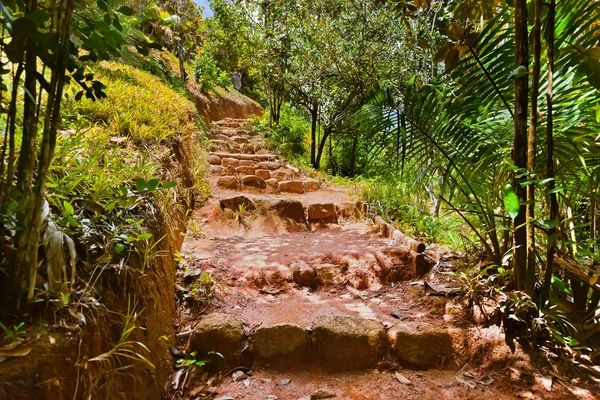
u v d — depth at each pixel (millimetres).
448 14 3045
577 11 1520
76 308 1046
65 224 1238
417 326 1768
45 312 995
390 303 2074
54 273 1036
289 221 3287
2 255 967
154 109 3227
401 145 1880
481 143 1815
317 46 5934
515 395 1457
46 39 838
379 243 2836
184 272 2035
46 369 877
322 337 1689
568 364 1532
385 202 3393
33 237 949
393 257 2414
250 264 2383
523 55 1511
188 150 3660
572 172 1668
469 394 1477
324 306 2035
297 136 7535
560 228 1547
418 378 1582
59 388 895
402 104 1979
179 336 1666
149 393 1277
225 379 1548
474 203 1919
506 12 1774
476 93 1810
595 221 1787
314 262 2465
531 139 1491
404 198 3295
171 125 3371
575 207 1901
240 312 1901
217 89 10141
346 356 1662
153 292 1516
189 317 1805
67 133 1894
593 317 1570
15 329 884
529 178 1480
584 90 1618
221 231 3008
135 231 1488
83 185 1492
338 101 6047
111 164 1749
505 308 1632
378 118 1914
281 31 6652
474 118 1828
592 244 1645
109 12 1045
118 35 1067
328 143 7594
